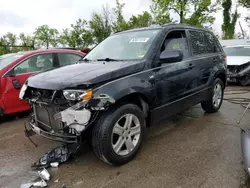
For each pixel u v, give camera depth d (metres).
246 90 7.31
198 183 2.44
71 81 2.50
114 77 2.66
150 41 3.31
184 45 3.84
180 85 3.58
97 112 2.49
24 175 2.71
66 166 2.86
